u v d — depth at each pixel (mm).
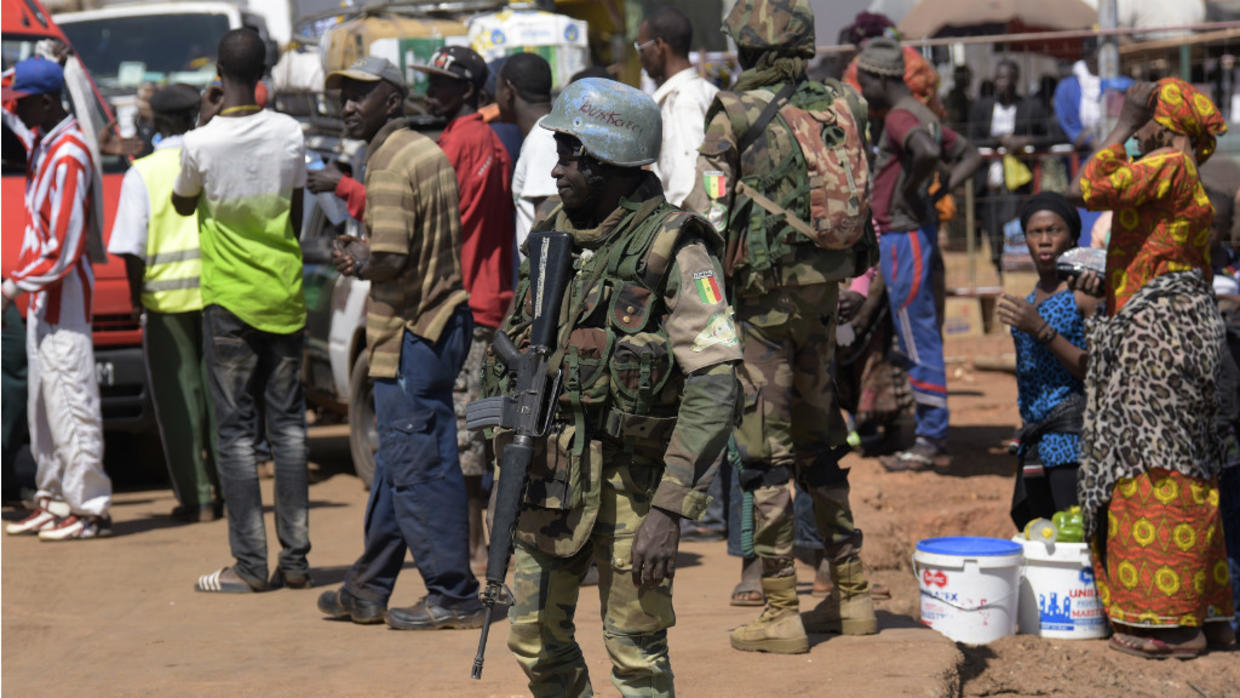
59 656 13266
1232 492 14047
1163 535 12820
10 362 20312
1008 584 13188
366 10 23203
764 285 11469
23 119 18125
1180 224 12797
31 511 20703
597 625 13547
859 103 12031
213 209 14961
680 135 15938
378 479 13695
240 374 15391
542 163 14922
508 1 23453
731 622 13359
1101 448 13086
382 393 13266
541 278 8227
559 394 8133
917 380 20906
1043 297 14672
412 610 13688
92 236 19906
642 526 7926
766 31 11797
